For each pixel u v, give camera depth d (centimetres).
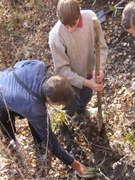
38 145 329
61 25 256
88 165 311
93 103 358
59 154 269
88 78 309
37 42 461
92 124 340
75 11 237
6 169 305
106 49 287
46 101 246
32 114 247
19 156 310
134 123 314
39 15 483
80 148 326
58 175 307
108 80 368
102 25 416
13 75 261
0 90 254
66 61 272
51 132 261
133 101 332
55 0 477
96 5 435
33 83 248
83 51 271
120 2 411
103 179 295
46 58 439
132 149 296
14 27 493
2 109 280
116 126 323
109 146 316
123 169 291
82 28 259
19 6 508
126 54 379
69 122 344
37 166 315
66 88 234
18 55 461
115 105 342
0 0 528
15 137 322
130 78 357
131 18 229
